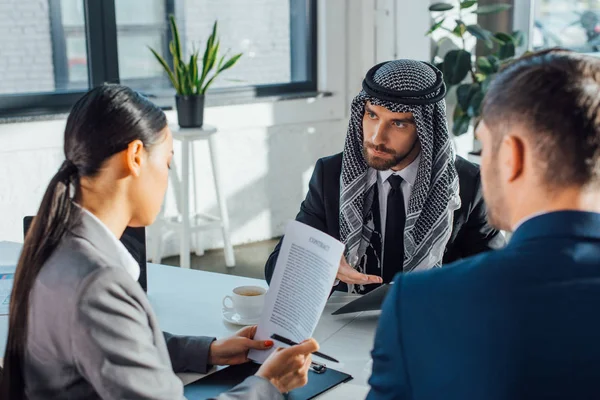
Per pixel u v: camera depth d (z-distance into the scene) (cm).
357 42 466
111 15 400
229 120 430
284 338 149
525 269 79
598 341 76
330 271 147
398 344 84
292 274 150
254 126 440
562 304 77
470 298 80
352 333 171
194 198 430
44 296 111
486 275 81
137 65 416
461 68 393
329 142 474
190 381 148
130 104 117
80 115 116
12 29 378
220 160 435
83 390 112
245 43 444
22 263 113
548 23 411
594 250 79
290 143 458
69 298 108
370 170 197
